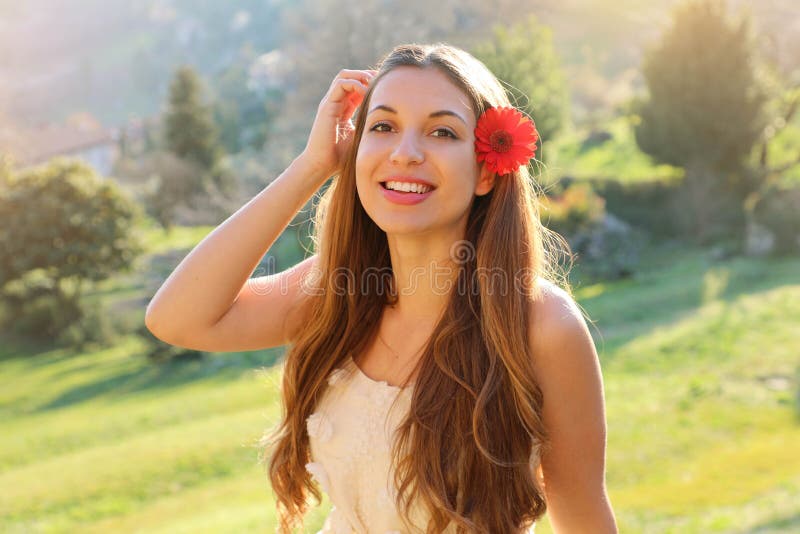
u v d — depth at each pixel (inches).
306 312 73.8
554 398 60.6
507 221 63.4
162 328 69.2
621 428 533.0
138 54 5433.1
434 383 62.1
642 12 2255.2
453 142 61.3
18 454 663.1
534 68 962.7
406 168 60.7
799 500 363.6
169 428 678.5
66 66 5821.9
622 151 1648.6
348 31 1061.8
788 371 642.8
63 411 836.0
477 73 64.5
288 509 74.5
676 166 1325.0
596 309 900.0
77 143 2780.5
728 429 527.5
